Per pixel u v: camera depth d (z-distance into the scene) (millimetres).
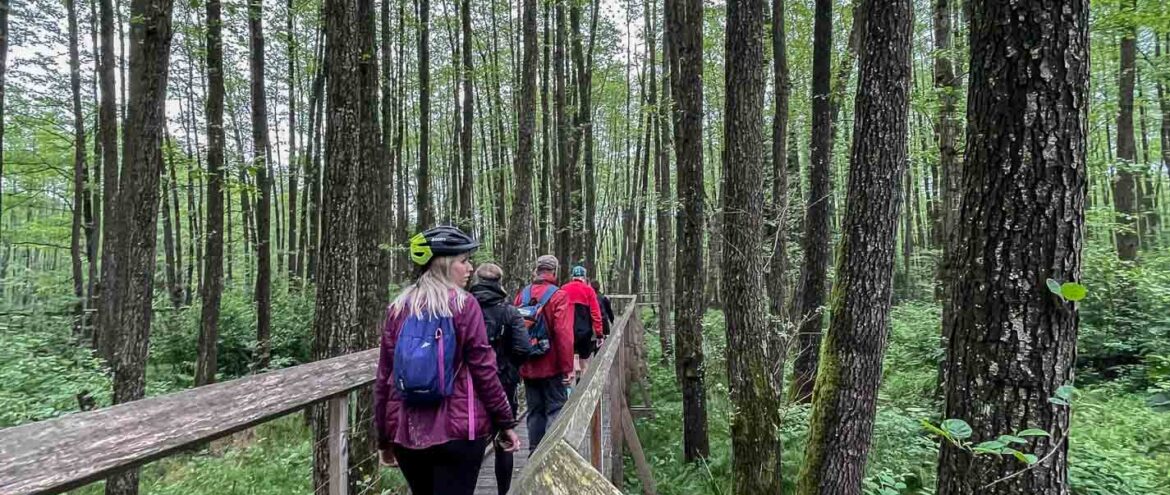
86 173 17547
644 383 11445
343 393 3002
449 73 19469
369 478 5148
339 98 5590
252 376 2246
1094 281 11102
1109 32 8516
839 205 16359
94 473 1418
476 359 2498
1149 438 7105
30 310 15117
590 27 19859
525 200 12250
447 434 2408
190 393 1872
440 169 34688
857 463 4590
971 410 2447
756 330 5523
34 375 8719
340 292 5547
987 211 2418
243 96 22000
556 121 19344
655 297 27781
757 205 5605
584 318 6176
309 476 7066
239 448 8562
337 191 5598
